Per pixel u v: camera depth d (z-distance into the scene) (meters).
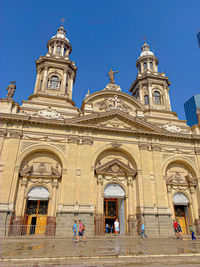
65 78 33.91
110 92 31.19
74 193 23.28
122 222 25.61
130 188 26.22
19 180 23.61
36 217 23.88
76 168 24.48
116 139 27.50
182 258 9.91
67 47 39.31
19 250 11.93
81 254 10.45
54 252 11.16
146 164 26.89
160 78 38.75
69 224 21.66
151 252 11.27
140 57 42.41
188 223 27.50
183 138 29.72
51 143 25.23
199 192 27.80
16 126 24.88
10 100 26.17
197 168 28.88
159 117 33.16
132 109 31.48
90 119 27.06
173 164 29.41
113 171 26.50
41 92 32.03
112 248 12.98
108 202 27.52
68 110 30.08
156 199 25.41
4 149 23.56
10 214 20.95
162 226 23.89
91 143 26.27
